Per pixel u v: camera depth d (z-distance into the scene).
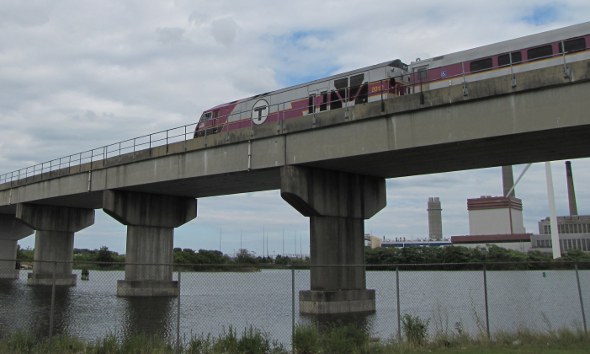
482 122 26.84
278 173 38.34
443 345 17.25
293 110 37.22
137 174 45.78
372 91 35.69
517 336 18.44
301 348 16.53
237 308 37.16
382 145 30.33
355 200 38.19
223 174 39.06
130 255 49.41
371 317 32.19
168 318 30.78
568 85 24.59
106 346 16.62
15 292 53.59
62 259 65.69
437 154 31.12
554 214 125.75
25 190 60.84
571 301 37.38
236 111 46.03
